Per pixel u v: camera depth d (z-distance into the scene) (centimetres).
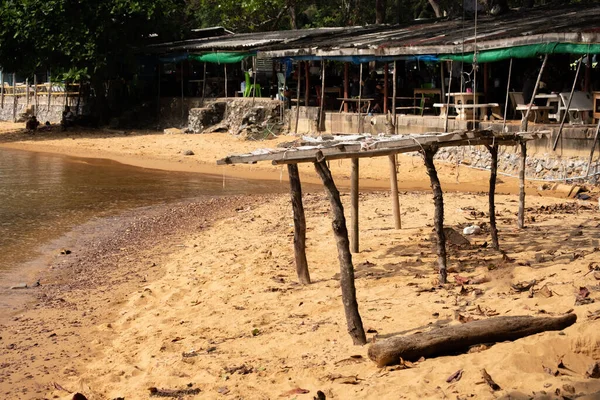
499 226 1256
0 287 1159
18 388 756
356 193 1127
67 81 3956
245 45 3459
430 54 2434
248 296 978
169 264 1246
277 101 3322
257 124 3250
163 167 2700
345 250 741
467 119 2430
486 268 966
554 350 622
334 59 2888
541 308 746
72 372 795
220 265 1177
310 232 1336
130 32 3941
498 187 2034
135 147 3219
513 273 908
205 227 1566
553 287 817
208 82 4016
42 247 1451
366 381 637
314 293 957
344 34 3259
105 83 4169
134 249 1398
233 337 826
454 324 748
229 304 956
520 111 2436
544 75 2441
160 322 922
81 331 933
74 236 1552
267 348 770
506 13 3008
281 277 1056
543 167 2100
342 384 641
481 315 762
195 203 1922
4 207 1908
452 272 968
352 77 3528
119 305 1039
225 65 3700
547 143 2108
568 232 1159
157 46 4025
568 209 1468
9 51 3928
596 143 1995
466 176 2211
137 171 2614
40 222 1709
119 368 782
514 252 1041
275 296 960
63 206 1927
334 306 884
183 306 985
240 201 1906
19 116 4978
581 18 2288
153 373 749
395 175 1270
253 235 1401
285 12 4594
